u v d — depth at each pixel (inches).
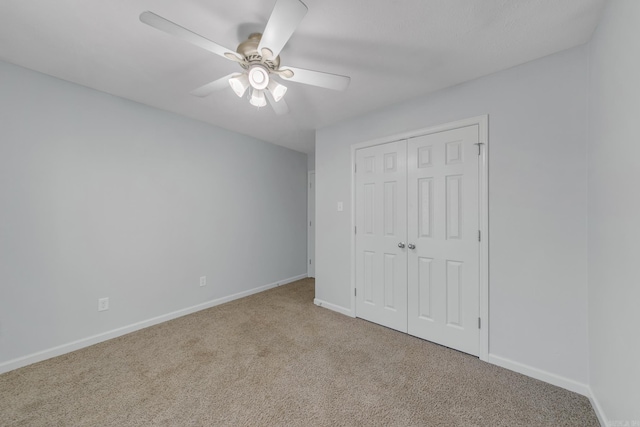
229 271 135.9
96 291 91.4
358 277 113.3
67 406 60.9
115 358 81.4
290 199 173.6
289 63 74.1
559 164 68.4
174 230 113.7
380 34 61.8
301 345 89.7
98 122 91.9
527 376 72.2
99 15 55.9
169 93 93.7
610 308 51.2
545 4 52.4
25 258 77.6
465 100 84.3
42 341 80.3
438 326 90.0
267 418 57.7
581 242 65.4
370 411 59.7
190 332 99.6
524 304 73.4
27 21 57.6
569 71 67.1
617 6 47.8
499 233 77.7
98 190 92.0
